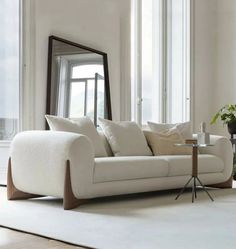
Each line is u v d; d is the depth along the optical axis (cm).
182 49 905
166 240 339
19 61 612
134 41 814
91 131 550
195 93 918
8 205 477
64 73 650
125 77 758
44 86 628
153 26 862
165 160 545
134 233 360
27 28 612
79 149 461
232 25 955
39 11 623
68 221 402
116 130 579
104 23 725
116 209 455
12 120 620
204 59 947
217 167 605
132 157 523
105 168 480
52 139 471
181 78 902
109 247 322
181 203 493
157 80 863
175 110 891
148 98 838
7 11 628
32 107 612
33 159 484
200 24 937
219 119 961
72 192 458
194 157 525
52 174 465
